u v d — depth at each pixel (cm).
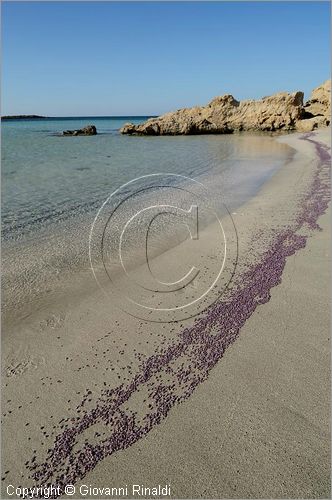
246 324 531
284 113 5153
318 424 362
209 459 335
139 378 441
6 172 2038
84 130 6088
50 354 490
